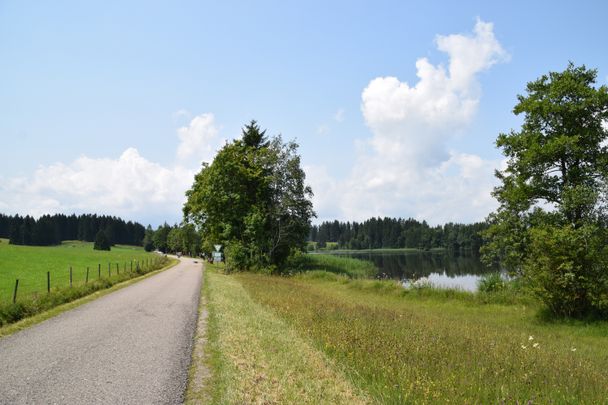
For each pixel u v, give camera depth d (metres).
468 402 6.02
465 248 145.38
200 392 6.52
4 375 7.25
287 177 50.72
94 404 5.92
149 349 9.20
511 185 25.05
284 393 6.21
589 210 19.81
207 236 55.84
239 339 9.73
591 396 6.57
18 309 13.38
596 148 22.12
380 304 21.12
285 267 52.06
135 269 37.19
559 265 16.64
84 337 10.45
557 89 22.12
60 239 181.25
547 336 13.98
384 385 6.64
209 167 52.44
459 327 13.66
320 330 10.58
